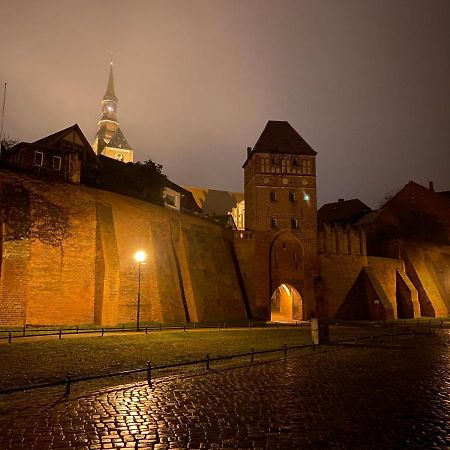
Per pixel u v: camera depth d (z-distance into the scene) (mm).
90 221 35000
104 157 51156
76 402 11805
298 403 11781
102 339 24547
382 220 70312
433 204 73000
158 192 50656
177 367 18281
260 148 56125
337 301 55094
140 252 31219
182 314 40156
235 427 9641
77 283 32906
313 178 56562
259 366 18062
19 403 11688
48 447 8344
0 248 29062
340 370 17062
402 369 17297
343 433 9242
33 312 30016
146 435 9078
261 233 53906
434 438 8961
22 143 35469
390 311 53406
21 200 31109
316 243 55219
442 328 39188
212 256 48250
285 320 54406
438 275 66438
